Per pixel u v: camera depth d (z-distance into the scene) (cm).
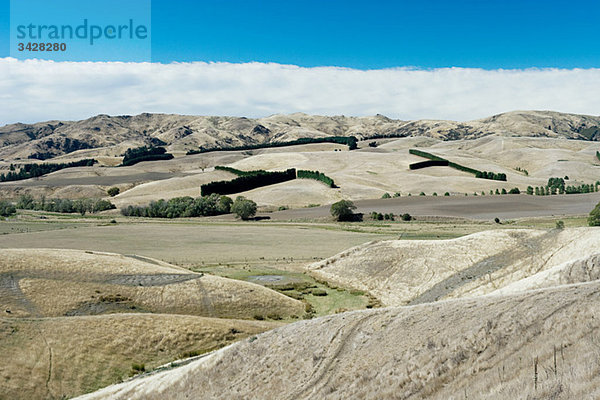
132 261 7675
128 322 5106
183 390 3428
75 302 6053
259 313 6531
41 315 5675
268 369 3238
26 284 6188
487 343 2453
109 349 4678
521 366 2073
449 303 3344
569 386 1708
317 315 6638
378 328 3212
